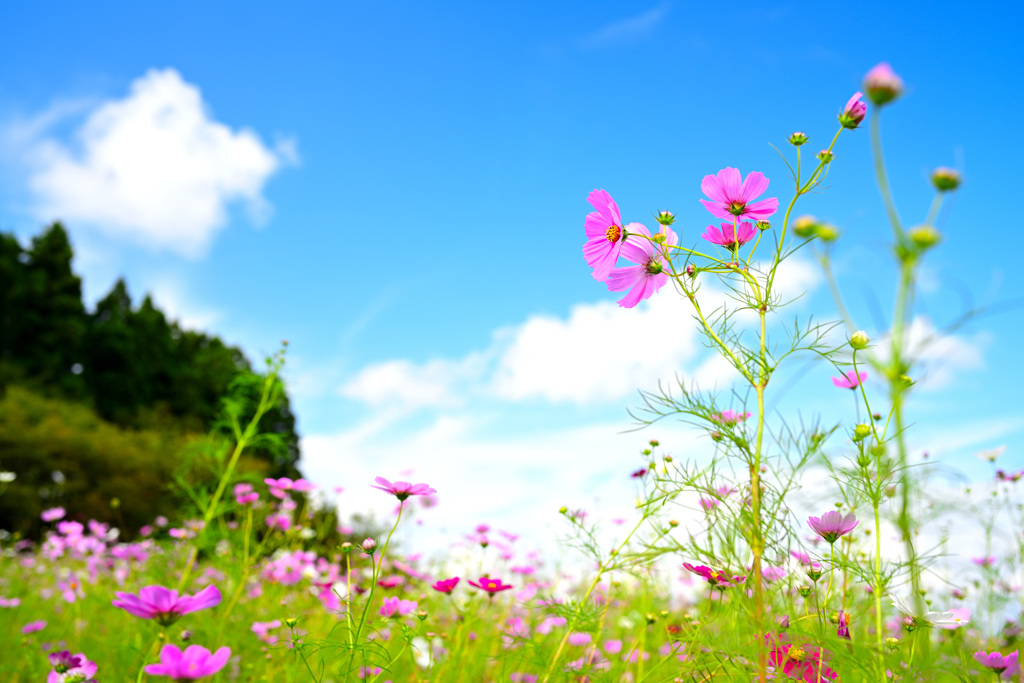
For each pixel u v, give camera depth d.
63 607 3.69
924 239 0.89
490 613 2.66
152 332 21.62
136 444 15.09
